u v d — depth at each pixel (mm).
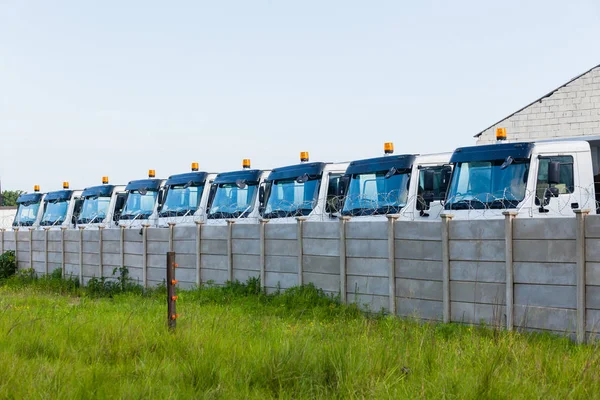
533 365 8133
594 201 15570
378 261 13469
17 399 7191
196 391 7609
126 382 7746
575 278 10328
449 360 8414
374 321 12648
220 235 17516
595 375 7566
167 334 10328
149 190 25641
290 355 8383
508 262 11055
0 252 27828
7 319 12305
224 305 15398
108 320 12227
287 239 15562
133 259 20688
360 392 7363
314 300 14422
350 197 18172
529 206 15016
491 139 29984
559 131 28625
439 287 12297
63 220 30625
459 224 11922
